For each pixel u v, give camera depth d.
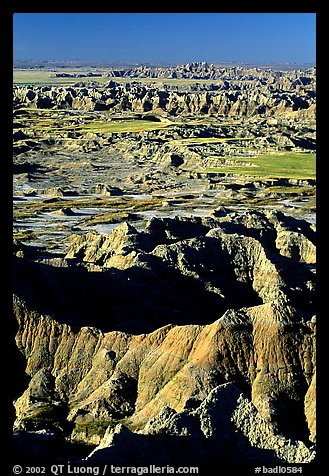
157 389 43.69
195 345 45.91
